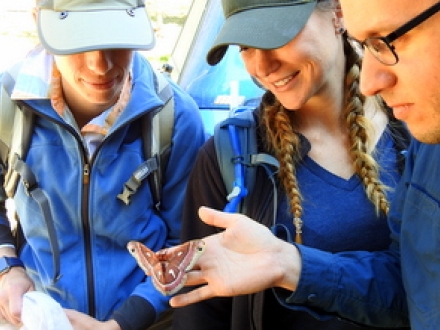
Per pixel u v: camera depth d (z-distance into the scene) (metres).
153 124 0.70
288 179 0.53
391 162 0.56
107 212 0.67
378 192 0.53
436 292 0.40
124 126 0.67
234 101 0.99
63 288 0.66
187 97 0.75
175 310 0.62
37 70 0.66
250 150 0.56
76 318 0.63
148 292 0.67
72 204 0.66
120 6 0.65
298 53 0.50
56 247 0.65
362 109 0.56
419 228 0.43
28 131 0.67
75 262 0.68
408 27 0.30
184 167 0.73
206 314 0.60
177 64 1.23
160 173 0.71
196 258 0.44
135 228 0.69
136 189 0.68
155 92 0.71
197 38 1.20
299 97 0.53
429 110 0.33
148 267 0.47
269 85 0.54
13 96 0.64
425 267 0.42
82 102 0.68
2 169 0.73
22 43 2.52
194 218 0.61
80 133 0.67
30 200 0.67
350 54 0.58
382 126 0.58
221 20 1.16
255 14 0.52
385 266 0.48
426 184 0.43
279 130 0.56
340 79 0.57
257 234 0.45
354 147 0.54
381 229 0.53
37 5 0.67
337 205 0.53
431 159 0.43
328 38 0.52
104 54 0.62
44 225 0.67
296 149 0.55
